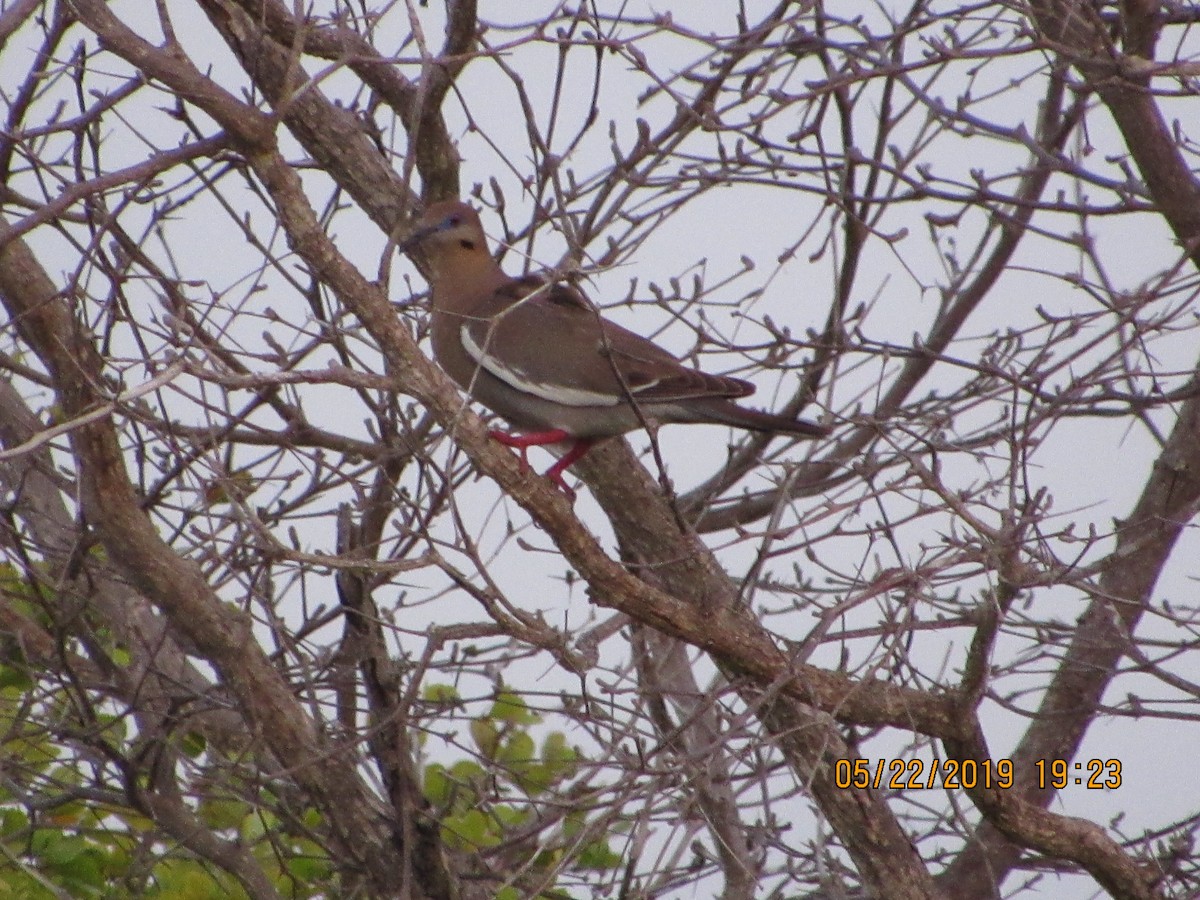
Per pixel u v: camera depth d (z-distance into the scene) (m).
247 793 11.27
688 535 9.13
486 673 11.70
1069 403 10.07
